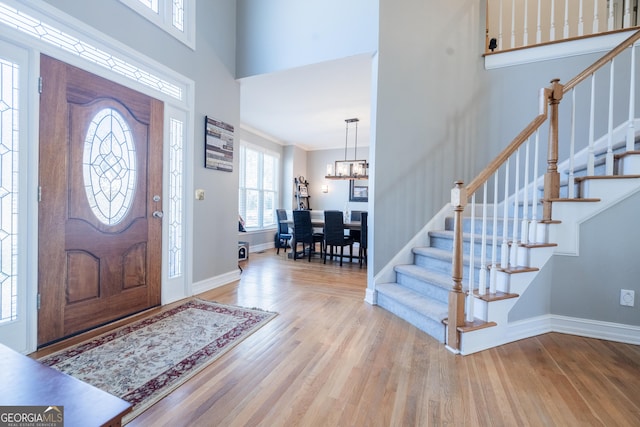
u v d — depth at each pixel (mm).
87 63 2105
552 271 2270
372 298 2924
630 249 2094
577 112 2977
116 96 2318
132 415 1317
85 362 1751
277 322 2430
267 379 1626
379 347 2027
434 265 2861
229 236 3664
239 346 2000
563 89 2229
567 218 2227
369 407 1411
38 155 1852
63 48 1961
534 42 3660
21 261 1797
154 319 2430
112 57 2277
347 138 6992
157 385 1542
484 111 3330
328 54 3143
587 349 2014
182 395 1473
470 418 1343
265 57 3500
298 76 3594
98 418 615
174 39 2793
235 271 3787
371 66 3244
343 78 3660
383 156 2980
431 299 2527
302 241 5336
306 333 2232
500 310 2066
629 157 2119
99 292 2246
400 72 3029
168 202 2816
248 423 1292
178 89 2898
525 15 3166
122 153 2387
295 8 3332
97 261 2230
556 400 1474
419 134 3135
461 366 1793
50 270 1939
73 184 2059
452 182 3293
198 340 2066
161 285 2768
